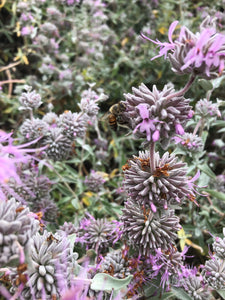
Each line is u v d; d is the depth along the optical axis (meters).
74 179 0.26
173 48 0.10
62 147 0.21
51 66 0.34
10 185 0.19
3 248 0.09
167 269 0.15
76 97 0.34
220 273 0.15
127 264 0.16
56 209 0.22
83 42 0.36
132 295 0.15
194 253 0.22
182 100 0.11
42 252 0.12
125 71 0.38
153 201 0.13
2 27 0.37
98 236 0.18
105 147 0.31
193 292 0.16
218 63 0.09
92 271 0.15
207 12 0.33
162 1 0.39
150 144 0.12
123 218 0.14
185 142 0.21
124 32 0.40
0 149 0.09
